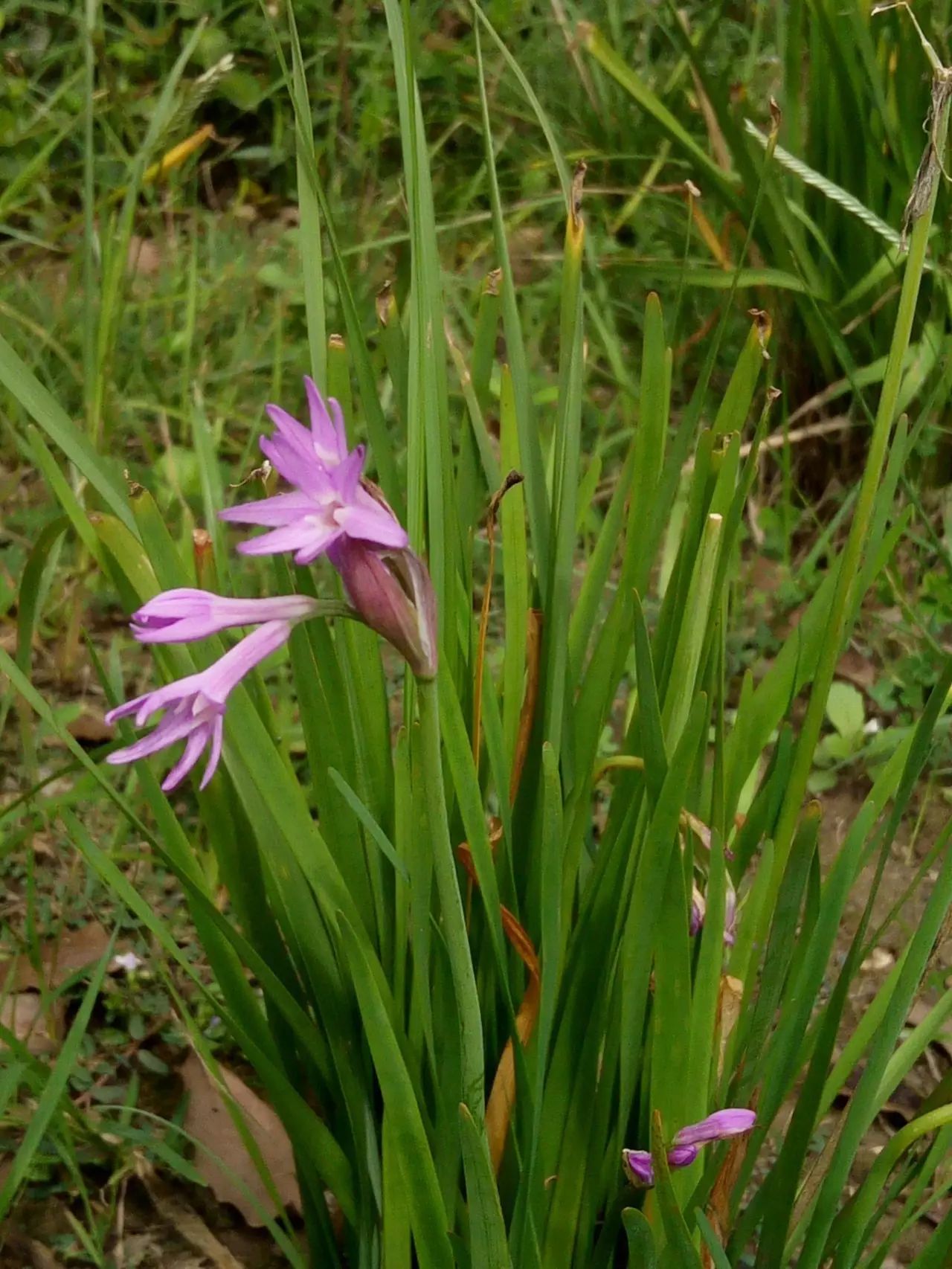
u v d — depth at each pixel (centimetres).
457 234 99
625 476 42
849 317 78
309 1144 40
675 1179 38
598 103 95
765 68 100
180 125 89
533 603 41
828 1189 37
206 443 45
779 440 77
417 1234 37
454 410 80
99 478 38
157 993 55
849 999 56
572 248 39
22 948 53
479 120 106
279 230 106
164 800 40
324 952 39
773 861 39
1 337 37
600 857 38
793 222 76
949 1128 39
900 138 72
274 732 41
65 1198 49
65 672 71
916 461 78
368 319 87
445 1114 38
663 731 39
